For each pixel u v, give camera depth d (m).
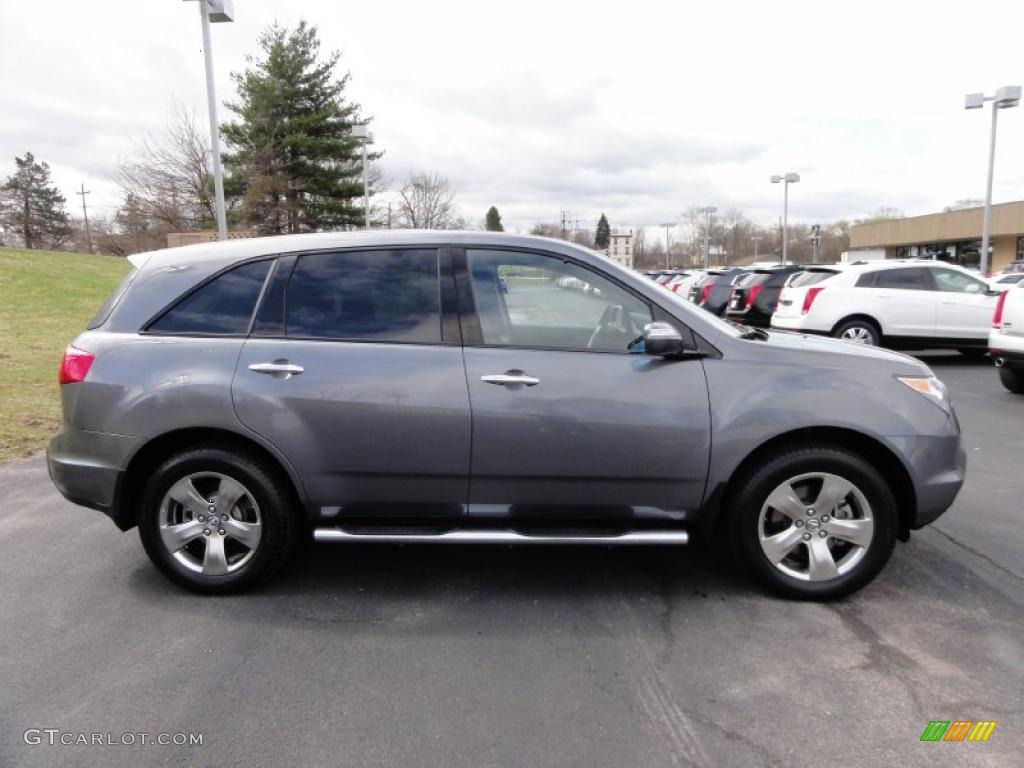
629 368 3.35
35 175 63.38
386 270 3.51
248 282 3.53
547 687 2.81
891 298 11.06
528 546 4.20
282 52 32.38
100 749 2.45
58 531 4.45
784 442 3.42
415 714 2.64
